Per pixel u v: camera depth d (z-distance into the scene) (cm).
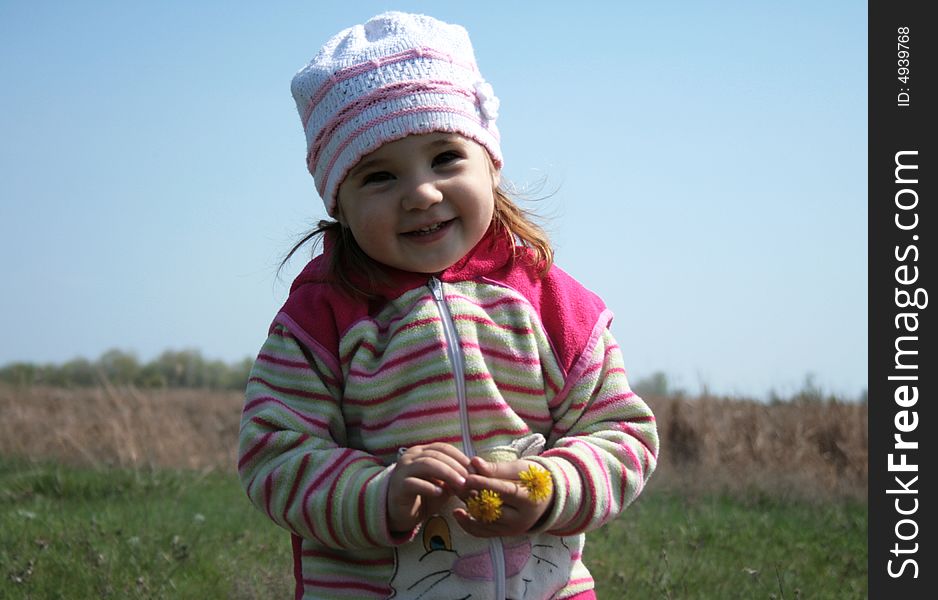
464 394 292
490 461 291
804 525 731
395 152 295
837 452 1035
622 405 304
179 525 672
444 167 299
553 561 298
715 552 626
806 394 1112
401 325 297
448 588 287
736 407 1124
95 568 544
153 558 570
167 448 1083
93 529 633
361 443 296
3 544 598
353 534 274
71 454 1057
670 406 1125
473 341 296
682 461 1038
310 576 299
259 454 291
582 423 302
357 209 300
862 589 556
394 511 270
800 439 1041
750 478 916
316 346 299
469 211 300
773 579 565
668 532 675
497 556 288
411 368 293
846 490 896
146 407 1170
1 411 1271
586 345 307
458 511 272
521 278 313
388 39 307
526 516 271
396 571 290
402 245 299
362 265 307
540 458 282
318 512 277
